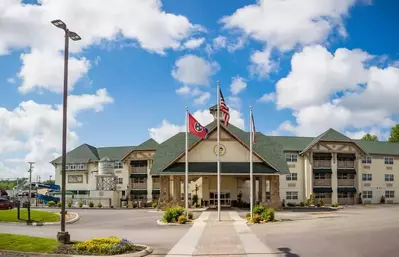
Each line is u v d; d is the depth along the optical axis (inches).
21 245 816.3
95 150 3489.2
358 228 1127.0
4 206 2174.0
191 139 2112.5
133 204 2628.0
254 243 868.0
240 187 2393.0
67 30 882.8
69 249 773.3
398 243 844.6
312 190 2903.5
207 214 1729.8
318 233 1021.8
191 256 732.0
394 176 3206.2
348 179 3021.7
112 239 806.5
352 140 3014.3
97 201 2679.6
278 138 3075.8
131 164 3144.7
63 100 873.5
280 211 1948.8
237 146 2020.2
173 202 2069.4
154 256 738.2
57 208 2439.7
